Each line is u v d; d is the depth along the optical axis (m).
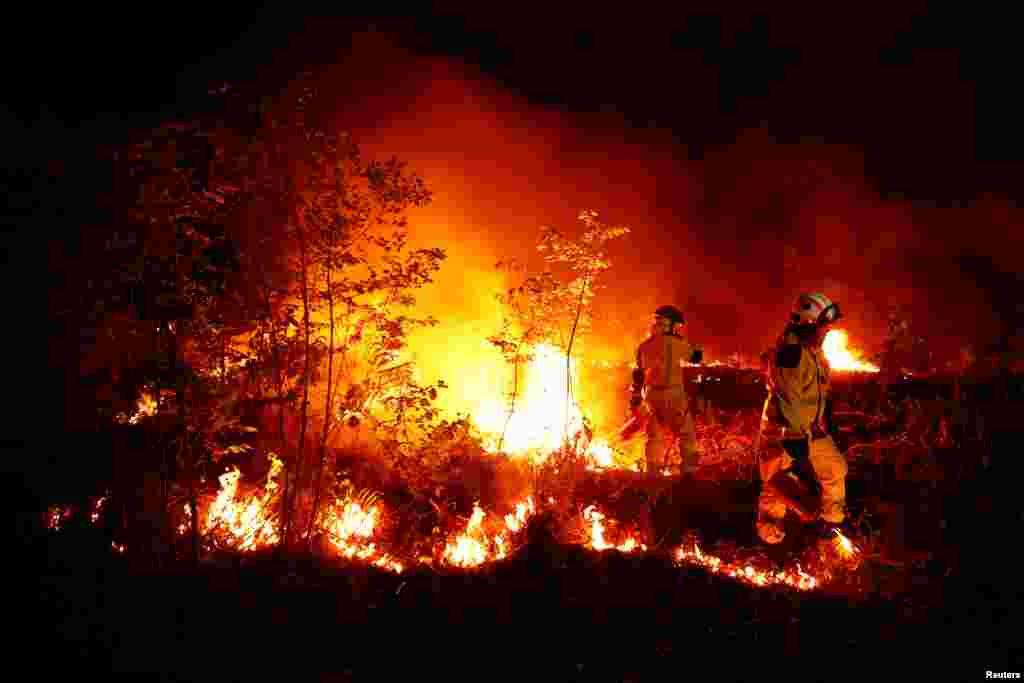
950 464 7.46
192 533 5.01
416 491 6.24
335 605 4.62
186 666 3.90
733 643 4.34
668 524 6.43
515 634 4.39
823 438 5.76
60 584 4.51
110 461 5.18
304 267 5.33
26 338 5.10
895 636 4.43
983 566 5.35
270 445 6.28
